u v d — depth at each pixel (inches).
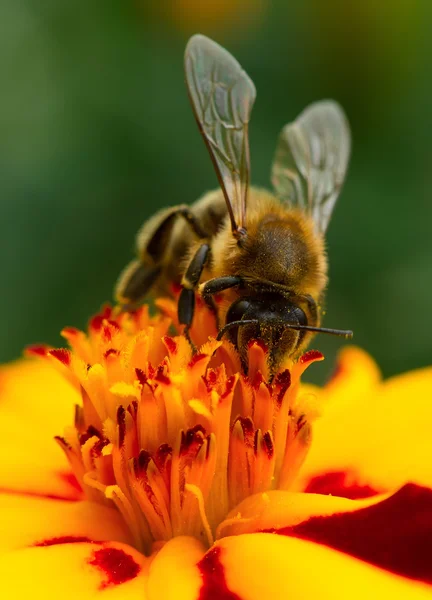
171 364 3.3
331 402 3.8
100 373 3.3
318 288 3.5
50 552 3.2
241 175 3.6
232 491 3.3
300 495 3.3
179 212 3.8
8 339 4.9
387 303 4.9
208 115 3.6
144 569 3.2
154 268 3.8
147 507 3.3
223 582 3.1
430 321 4.9
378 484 3.4
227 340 3.4
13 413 3.6
